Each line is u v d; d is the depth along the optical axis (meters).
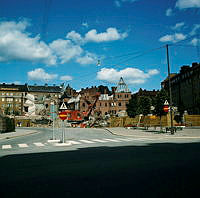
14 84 124.56
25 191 4.75
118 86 84.81
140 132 26.36
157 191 4.58
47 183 5.32
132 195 4.37
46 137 22.31
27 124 66.62
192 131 26.16
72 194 4.50
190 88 59.00
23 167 7.22
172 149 10.91
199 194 4.36
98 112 59.31
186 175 5.79
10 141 18.66
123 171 6.41
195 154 9.16
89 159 8.50
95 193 4.53
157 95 41.22
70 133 28.98
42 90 126.00
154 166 6.98
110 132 30.19
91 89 102.44
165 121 39.75
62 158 8.87
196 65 57.16
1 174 6.30
